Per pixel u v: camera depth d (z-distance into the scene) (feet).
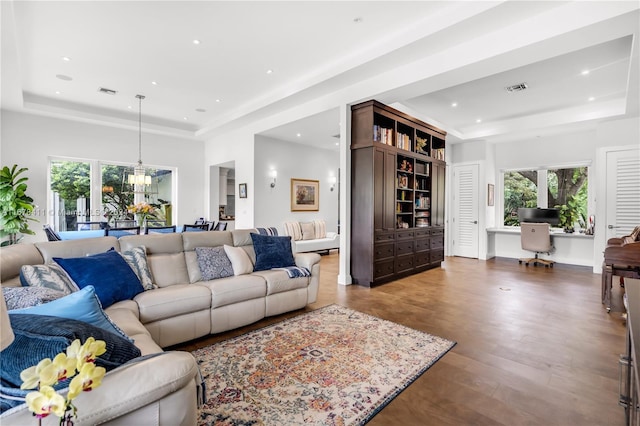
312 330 9.46
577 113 17.63
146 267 9.07
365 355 7.84
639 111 15.42
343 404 5.90
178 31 11.07
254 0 9.38
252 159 21.57
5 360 2.81
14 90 14.98
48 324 3.02
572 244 20.66
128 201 23.02
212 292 8.93
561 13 8.89
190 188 25.73
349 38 11.51
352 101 14.70
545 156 21.90
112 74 14.74
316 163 26.32
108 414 2.90
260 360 7.59
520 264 20.85
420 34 10.53
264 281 10.14
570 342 8.59
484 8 9.05
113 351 3.34
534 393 6.24
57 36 11.37
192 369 3.49
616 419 5.43
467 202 23.85
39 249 7.73
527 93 15.55
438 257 19.63
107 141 21.67
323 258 23.45
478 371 7.10
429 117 19.44
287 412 5.65
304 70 14.20
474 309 11.43
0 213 15.90
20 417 2.69
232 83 15.78
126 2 9.47
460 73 11.47
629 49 11.28
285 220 23.76
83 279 7.20
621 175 16.97
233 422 5.37
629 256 10.87
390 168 15.61
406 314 10.89
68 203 20.43
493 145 24.11
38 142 19.04
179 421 3.35
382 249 15.24
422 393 6.27
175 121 22.90
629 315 3.71
